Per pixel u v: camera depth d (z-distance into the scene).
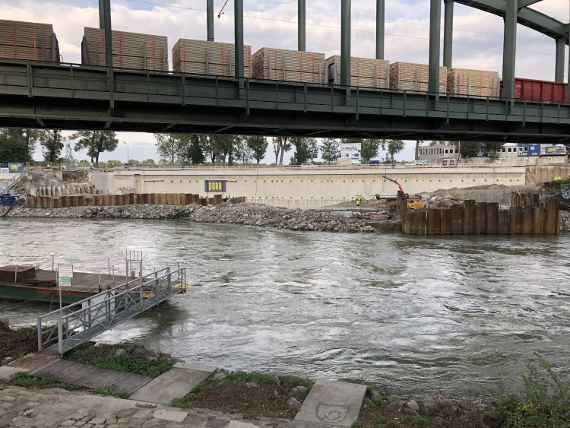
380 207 72.56
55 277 25.86
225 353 18.03
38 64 20.47
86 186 89.19
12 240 47.31
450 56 38.59
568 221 57.94
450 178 87.12
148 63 23.31
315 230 55.12
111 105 21.73
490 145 147.50
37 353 14.52
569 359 17.44
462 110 30.41
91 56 22.53
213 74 24.55
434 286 28.06
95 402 10.95
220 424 10.09
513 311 23.22
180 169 82.56
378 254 38.84
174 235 51.50
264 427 10.09
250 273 31.59
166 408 10.80
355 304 24.42
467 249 41.53
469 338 19.59
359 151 138.50
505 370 16.41
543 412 10.46
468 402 13.20
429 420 11.05
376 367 16.72
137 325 21.19
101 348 15.38
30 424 9.77
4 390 11.54
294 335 19.97
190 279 29.80
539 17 41.12
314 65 27.16
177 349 18.41
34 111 21.94
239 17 24.17
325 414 10.98
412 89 29.94
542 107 33.09
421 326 21.11
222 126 26.09
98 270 32.53
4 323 17.91
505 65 32.53
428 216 51.12
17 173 94.06
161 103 23.02
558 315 22.62
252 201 82.62
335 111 26.86
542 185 78.44
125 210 73.88
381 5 33.22
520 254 38.94
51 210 75.31
